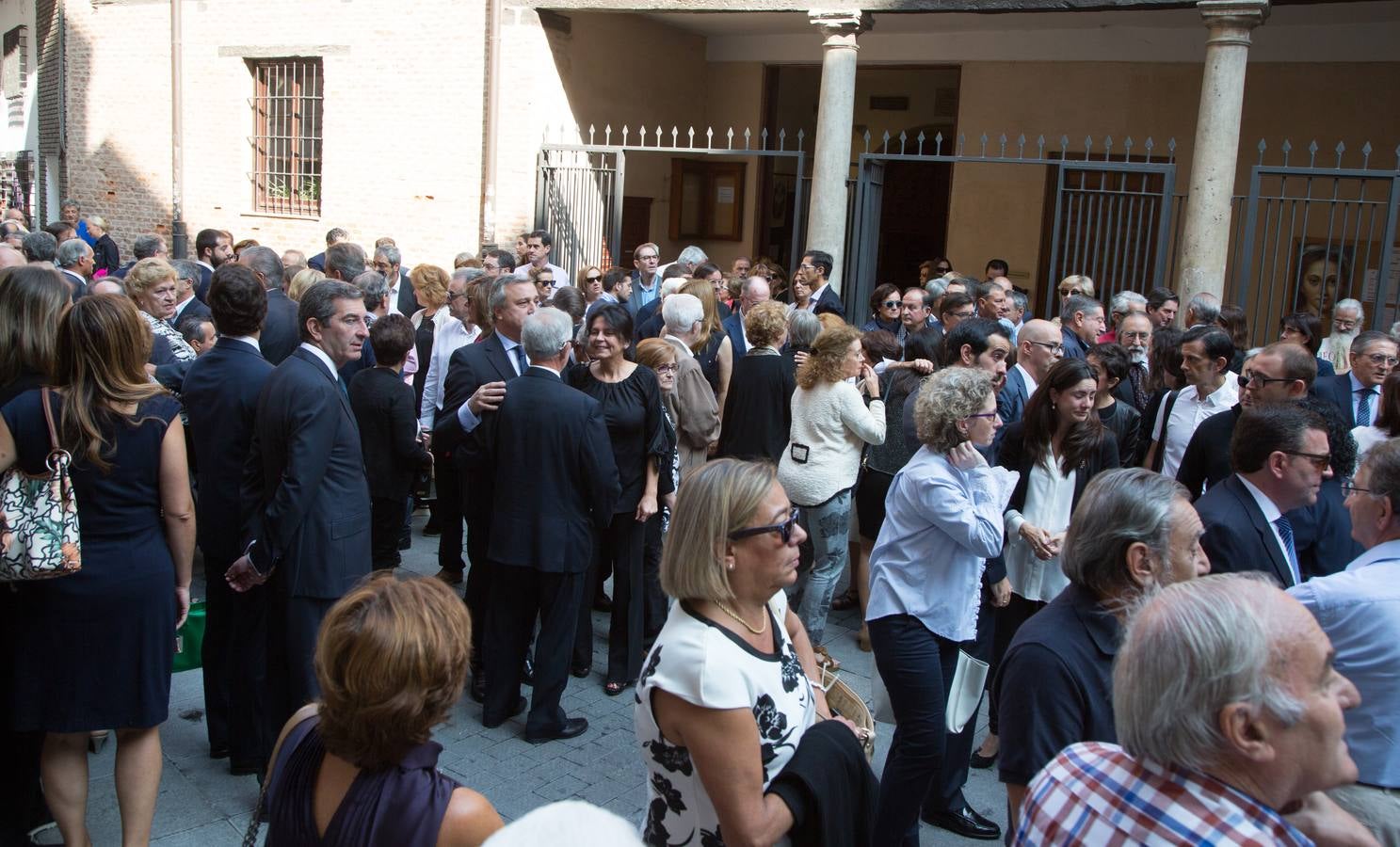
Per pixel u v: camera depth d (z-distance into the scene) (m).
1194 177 9.08
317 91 14.02
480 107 12.69
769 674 2.35
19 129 19.52
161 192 15.38
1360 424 5.84
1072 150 12.78
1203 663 1.63
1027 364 5.54
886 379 6.21
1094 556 2.46
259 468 4.03
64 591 3.25
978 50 13.16
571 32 12.69
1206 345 5.51
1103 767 1.77
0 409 3.17
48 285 3.35
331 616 1.99
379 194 13.45
